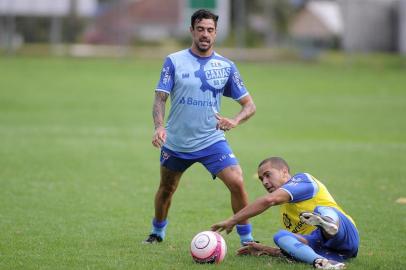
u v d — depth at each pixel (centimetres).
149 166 5941
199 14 3150
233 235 3603
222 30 17825
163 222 3381
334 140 7862
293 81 14000
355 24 18612
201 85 3169
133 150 6850
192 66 3173
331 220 2722
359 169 5869
